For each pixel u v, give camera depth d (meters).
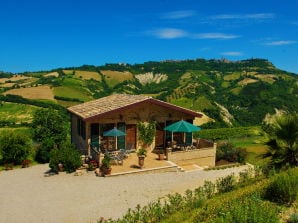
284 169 18.02
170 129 26.28
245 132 65.56
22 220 16.39
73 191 20.28
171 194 19.09
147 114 27.75
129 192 19.73
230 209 10.63
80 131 30.50
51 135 33.59
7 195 20.28
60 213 17.05
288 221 10.87
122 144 27.19
